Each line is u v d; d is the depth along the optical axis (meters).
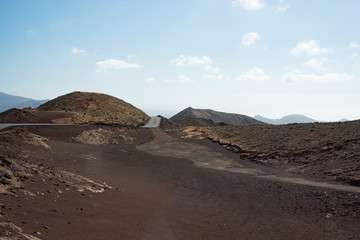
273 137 44.69
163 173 30.42
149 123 85.06
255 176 27.09
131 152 41.34
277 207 19.02
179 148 46.22
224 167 32.72
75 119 59.72
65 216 11.20
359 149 27.75
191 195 22.58
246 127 60.59
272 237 14.48
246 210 18.84
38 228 8.88
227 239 14.04
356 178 21.27
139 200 18.55
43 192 12.95
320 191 20.27
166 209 17.66
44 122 55.28
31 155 19.52
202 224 15.85
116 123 63.44
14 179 12.77
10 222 8.30
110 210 14.39
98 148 40.09
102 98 104.50
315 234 14.55
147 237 11.99
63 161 22.39
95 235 10.30
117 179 24.06
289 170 28.08
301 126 50.31
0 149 17.16
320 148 32.00
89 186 17.73
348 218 15.78
